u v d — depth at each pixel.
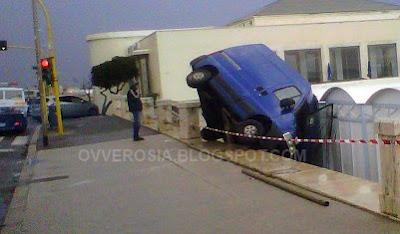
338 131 14.31
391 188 6.21
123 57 33.25
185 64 28.58
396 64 33.06
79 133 20.94
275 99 14.11
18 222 7.73
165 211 7.63
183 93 28.50
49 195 9.59
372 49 32.56
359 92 13.70
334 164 14.40
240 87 14.30
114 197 8.92
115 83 32.94
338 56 31.84
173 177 10.24
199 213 7.34
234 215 7.06
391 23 32.88
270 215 6.90
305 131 14.30
